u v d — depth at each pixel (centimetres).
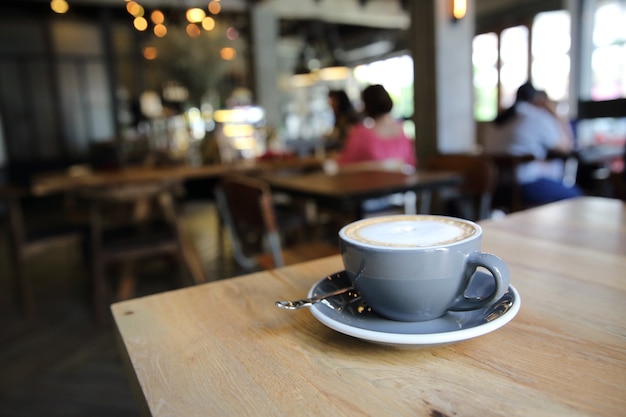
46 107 826
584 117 553
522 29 771
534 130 350
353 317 48
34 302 319
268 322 54
